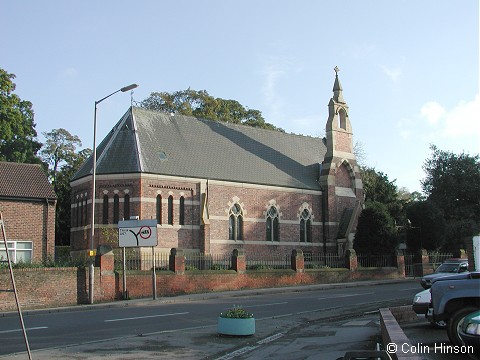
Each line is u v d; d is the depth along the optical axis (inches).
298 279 1560.0
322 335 658.8
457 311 485.7
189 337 656.4
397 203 2490.2
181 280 1290.6
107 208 1595.7
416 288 1407.5
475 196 2541.8
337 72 2142.0
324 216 1996.8
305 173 2044.8
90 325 761.6
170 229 1608.0
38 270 1048.8
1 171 1429.6
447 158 2657.5
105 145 1721.2
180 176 1651.1
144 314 896.9
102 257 1151.6
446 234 2210.9
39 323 784.9
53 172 2694.4
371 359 309.3
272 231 1855.3
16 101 1868.8
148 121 1769.2
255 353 550.0
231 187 1772.9
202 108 2795.3
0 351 557.6
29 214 1375.5
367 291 1330.0
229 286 1396.4
